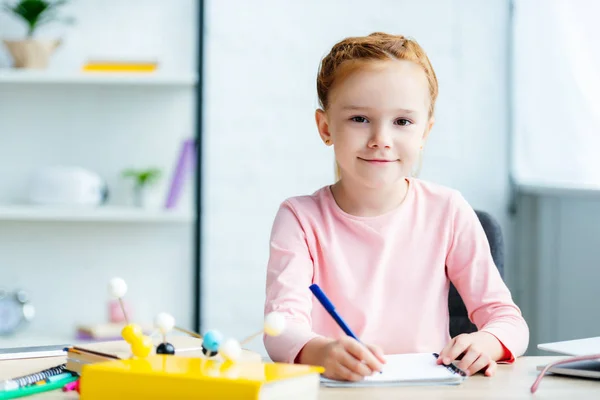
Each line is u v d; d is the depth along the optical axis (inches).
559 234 117.0
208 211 126.6
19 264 125.3
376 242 56.1
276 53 126.7
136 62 117.6
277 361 46.4
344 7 127.4
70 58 124.2
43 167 124.5
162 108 125.6
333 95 52.7
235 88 126.3
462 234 56.9
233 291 127.0
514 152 128.6
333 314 44.0
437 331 55.8
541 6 118.2
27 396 39.4
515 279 128.0
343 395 39.6
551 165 117.5
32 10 116.5
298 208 57.7
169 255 126.7
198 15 123.0
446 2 128.6
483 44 129.0
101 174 125.1
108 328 116.1
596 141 105.6
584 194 107.0
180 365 36.7
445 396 39.6
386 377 42.5
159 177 124.0
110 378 35.4
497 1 128.7
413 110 51.3
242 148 126.6
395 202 57.2
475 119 129.2
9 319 119.3
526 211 126.6
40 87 124.1
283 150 127.1
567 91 111.8
